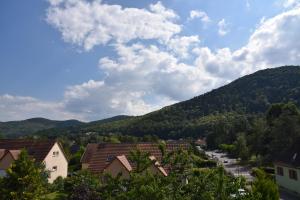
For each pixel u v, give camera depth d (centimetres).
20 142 4641
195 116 15562
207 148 11738
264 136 6234
